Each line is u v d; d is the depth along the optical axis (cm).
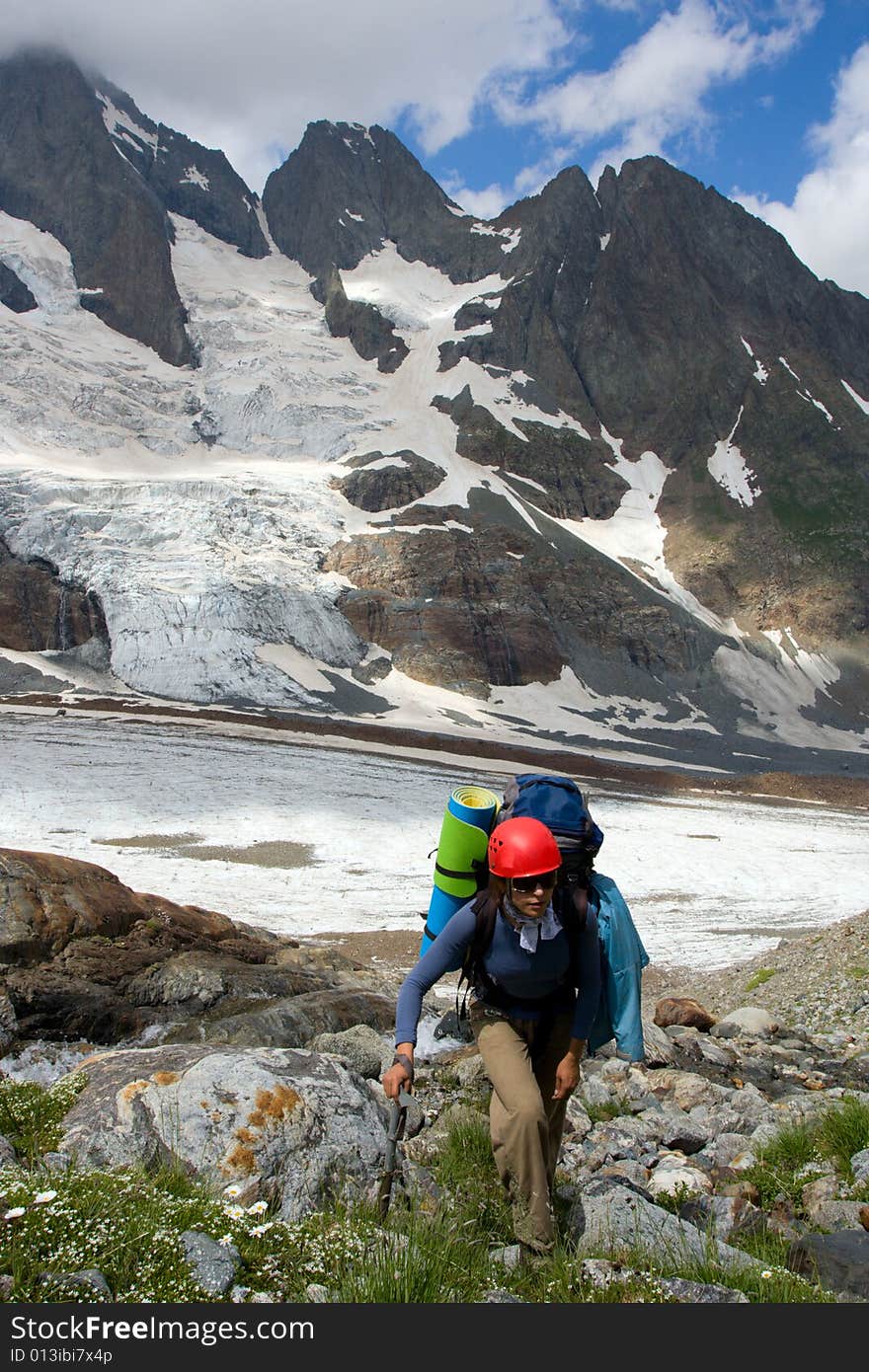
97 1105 586
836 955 2002
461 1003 532
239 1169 525
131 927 1341
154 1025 1186
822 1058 1224
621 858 5478
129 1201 442
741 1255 485
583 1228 510
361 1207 509
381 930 3159
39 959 1186
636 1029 519
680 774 10331
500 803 552
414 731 10206
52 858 1352
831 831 7169
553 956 500
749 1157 680
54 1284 365
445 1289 409
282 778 7088
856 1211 552
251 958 1476
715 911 4028
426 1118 759
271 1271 411
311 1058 641
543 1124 476
